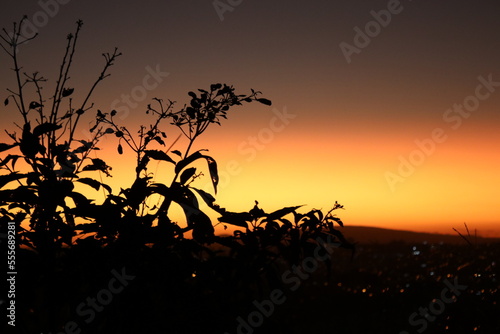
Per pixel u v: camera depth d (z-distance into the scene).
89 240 2.22
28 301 2.13
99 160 2.47
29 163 2.31
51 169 2.30
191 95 2.54
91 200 2.42
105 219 2.22
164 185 2.30
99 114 2.53
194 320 2.21
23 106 2.46
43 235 2.23
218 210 2.35
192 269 2.23
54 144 2.41
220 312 2.23
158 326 2.20
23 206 2.34
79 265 2.19
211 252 2.31
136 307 2.15
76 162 2.45
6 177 2.23
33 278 2.14
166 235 2.23
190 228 2.28
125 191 2.30
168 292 2.21
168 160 2.38
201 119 2.52
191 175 2.36
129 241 2.21
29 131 2.29
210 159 2.41
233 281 2.28
